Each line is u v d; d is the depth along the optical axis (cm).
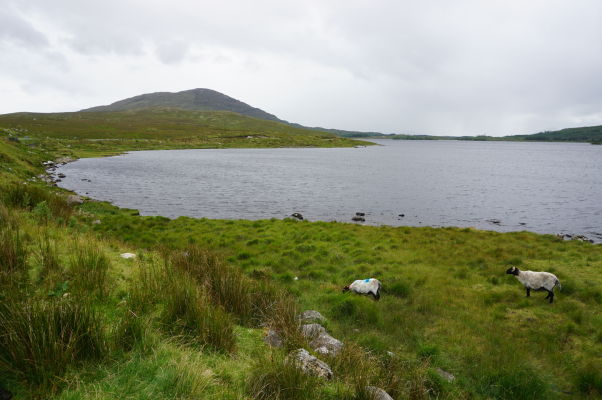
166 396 462
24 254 860
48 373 460
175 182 5700
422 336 1037
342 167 9344
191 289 801
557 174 8438
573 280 1441
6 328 490
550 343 985
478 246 2166
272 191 5159
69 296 677
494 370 845
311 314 1080
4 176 3491
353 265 1722
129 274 978
